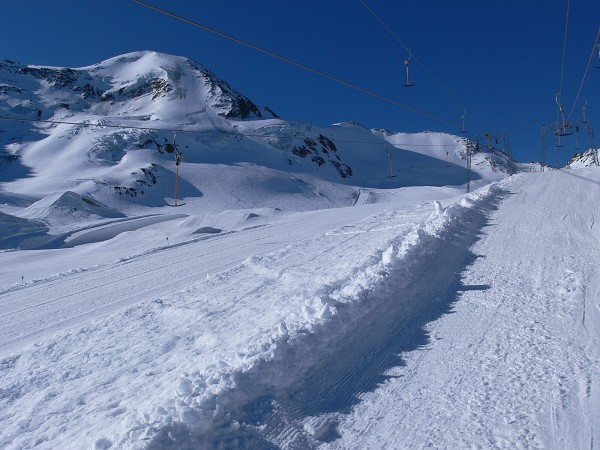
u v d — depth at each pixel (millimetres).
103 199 99062
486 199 18000
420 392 4797
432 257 9359
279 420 4309
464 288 7984
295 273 11367
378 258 10148
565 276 8188
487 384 4812
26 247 39812
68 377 7039
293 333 5613
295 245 16094
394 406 4590
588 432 3898
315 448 4051
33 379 7125
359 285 7301
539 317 6430
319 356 5395
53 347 8602
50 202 65938
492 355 5430
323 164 190000
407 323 6578
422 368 5289
